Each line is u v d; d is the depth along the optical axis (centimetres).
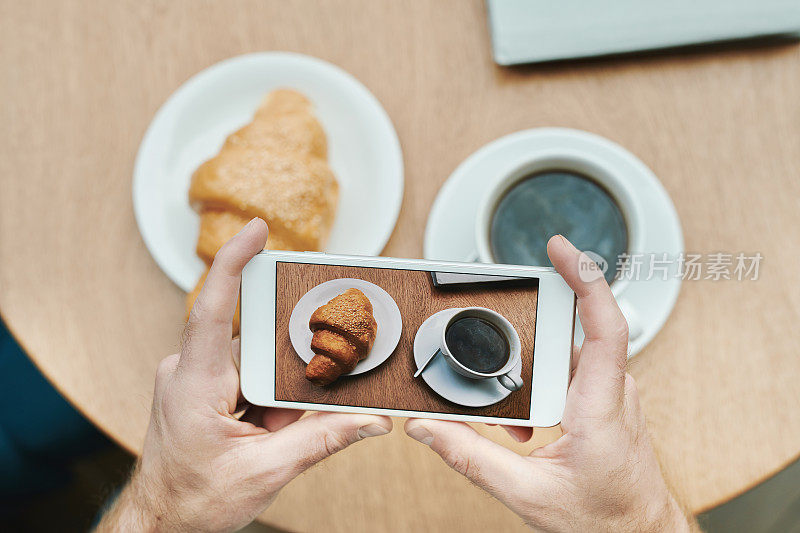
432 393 46
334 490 53
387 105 56
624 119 56
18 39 57
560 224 52
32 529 73
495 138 56
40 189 56
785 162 55
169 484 48
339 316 45
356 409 46
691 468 53
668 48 55
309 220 53
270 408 51
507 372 45
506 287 45
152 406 49
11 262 56
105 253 56
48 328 55
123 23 57
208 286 45
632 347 52
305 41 57
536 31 55
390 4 57
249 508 48
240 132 54
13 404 62
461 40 56
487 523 53
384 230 55
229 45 57
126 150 56
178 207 55
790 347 54
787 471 73
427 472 53
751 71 55
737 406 53
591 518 47
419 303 46
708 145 55
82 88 57
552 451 47
